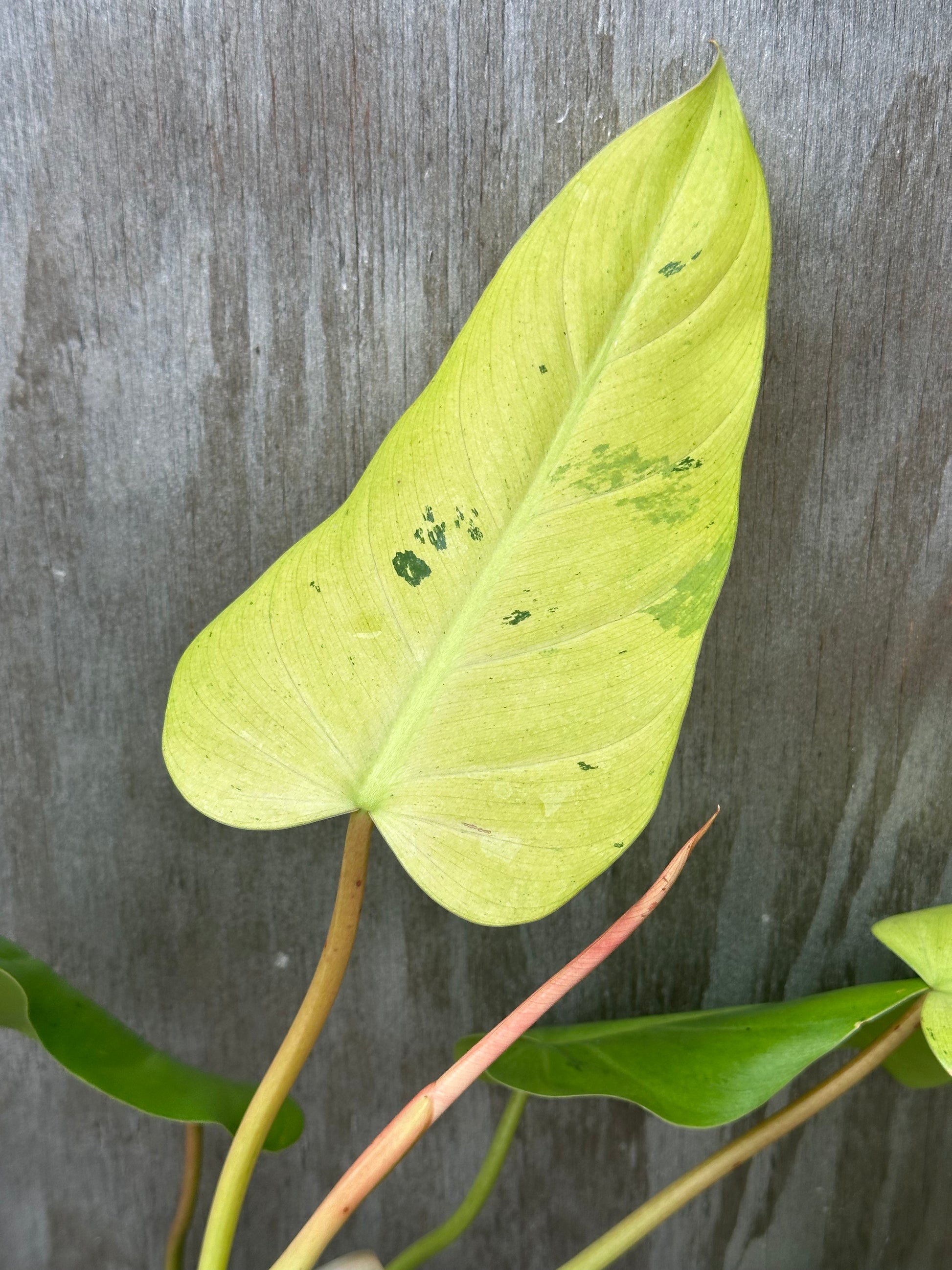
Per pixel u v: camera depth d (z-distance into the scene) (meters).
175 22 0.33
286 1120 0.35
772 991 0.41
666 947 0.41
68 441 0.36
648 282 0.27
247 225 0.34
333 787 0.28
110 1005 0.40
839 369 0.36
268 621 0.29
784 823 0.40
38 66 0.33
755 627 0.38
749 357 0.27
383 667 0.28
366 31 0.33
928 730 0.39
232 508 0.36
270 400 0.36
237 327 0.35
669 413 0.28
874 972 0.41
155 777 0.39
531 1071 0.33
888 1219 0.44
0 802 0.39
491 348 0.28
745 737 0.39
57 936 0.40
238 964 0.40
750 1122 0.43
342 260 0.35
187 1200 0.37
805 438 0.36
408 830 0.28
